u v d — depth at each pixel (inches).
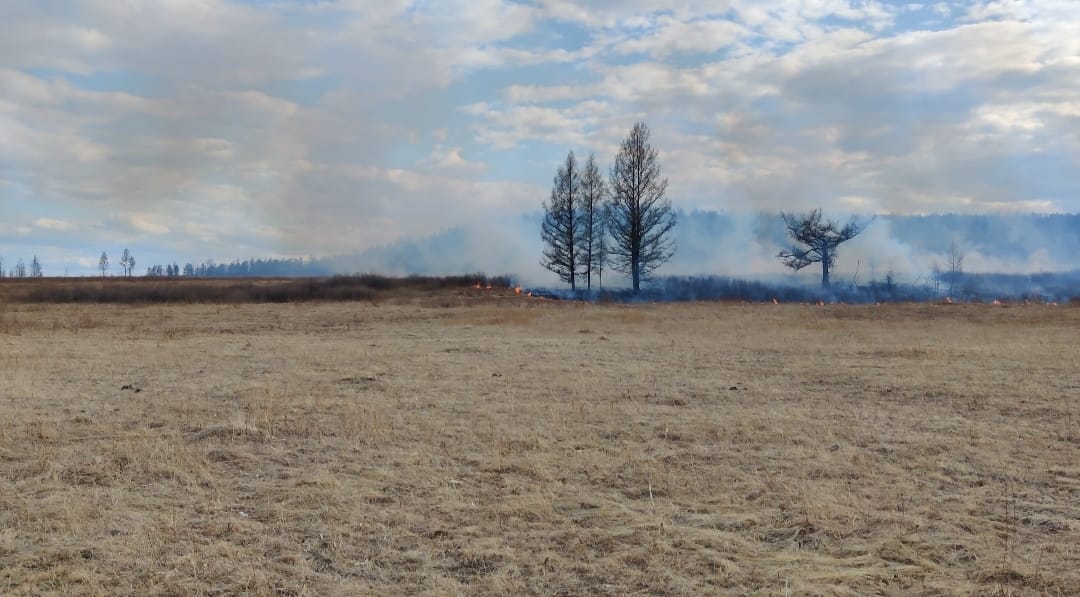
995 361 652.1
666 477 316.8
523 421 417.7
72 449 351.9
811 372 601.9
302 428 396.2
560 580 218.5
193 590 209.5
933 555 235.1
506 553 236.4
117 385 529.7
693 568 225.8
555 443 371.6
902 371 597.3
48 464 326.3
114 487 301.1
